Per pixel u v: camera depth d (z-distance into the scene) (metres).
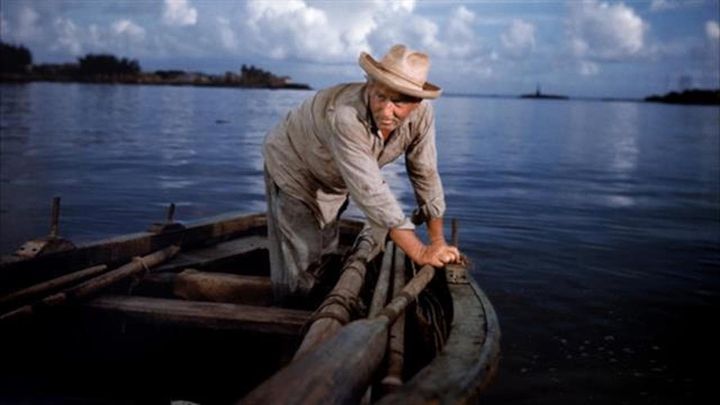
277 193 3.21
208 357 3.43
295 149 3.02
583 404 3.91
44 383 2.97
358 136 2.50
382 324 2.02
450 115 74.56
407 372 2.95
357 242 3.94
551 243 8.53
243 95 127.88
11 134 24.36
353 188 2.53
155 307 3.02
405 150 2.90
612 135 41.53
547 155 25.31
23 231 8.50
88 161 17.17
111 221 9.54
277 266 3.26
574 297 6.06
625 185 16.06
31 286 3.08
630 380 4.25
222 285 3.47
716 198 13.80
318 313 2.42
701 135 43.34
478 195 13.48
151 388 3.28
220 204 11.52
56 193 11.77
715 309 5.77
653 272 7.04
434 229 3.13
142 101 72.75
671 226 10.07
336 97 2.70
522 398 3.97
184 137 27.81
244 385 3.39
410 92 2.32
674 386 4.18
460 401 1.62
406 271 3.78
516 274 6.87
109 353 3.21
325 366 1.59
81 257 3.55
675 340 5.00
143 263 3.63
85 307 3.04
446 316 2.87
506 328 5.16
